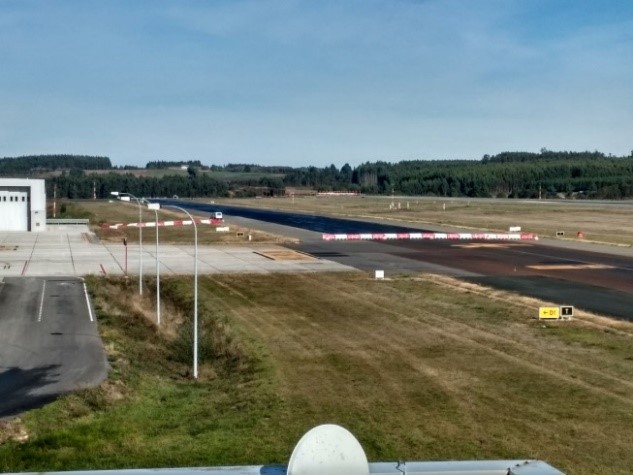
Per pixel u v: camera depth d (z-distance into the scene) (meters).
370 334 38.28
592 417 25.16
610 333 37.97
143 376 30.98
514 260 69.50
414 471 9.12
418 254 74.94
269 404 26.91
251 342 36.66
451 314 43.38
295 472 8.85
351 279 57.91
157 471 9.18
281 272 61.75
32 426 24.19
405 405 26.61
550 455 21.83
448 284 55.09
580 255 73.00
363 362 32.66
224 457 21.69
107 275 59.78
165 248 80.56
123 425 24.64
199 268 64.00
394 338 37.31
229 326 40.50
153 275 60.16
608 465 21.09
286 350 35.00
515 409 26.03
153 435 23.73
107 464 21.00
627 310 44.34
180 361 35.28
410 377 30.19
